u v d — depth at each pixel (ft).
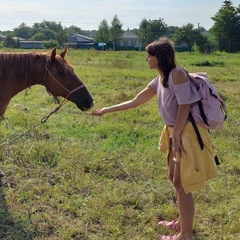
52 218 13.50
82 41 287.28
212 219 13.78
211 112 11.06
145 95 12.61
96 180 16.71
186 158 11.11
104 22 246.27
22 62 15.44
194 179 11.10
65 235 12.37
